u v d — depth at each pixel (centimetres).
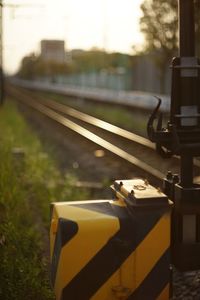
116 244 341
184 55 366
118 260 344
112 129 1903
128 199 348
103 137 1780
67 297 342
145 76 3644
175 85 362
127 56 3778
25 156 1184
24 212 721
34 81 10306
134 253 341
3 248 523
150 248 340
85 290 343
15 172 952
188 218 365
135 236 338
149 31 2223
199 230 368
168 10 2141
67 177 1031
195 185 366
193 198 356
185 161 363
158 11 2152
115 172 1165
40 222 716
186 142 362
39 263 536
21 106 4034
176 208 364
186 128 363
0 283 454
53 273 377
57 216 349
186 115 361
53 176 1070
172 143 358
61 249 336
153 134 361
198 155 359
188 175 363
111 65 4794
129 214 346
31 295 455
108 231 339
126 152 1408
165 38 2195
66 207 357
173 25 2147
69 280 339
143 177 1054
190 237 367
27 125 2411
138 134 1908
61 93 6034
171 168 1152
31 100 4469
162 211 338
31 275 476
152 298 346
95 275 342
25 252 555
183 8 363
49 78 8838
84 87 6062
